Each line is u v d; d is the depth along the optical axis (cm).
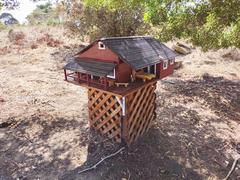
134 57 454
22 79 921
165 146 543
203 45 943
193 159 515
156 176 461
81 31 1398
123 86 461
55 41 1478
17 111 680
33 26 2123
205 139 590
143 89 514
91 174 458
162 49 549
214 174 480
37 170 473
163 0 830
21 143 554
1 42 1484
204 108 757
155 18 854
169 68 555
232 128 652
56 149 532
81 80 489
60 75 981
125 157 493
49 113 679
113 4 872
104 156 497
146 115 564
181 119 675
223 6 689
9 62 1122
